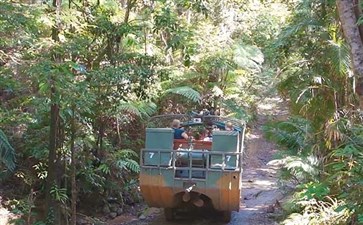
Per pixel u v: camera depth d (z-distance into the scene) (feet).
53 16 20.84
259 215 28.25
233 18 48.29
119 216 29.94
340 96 24.64
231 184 24.35
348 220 19.69
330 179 20.70
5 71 24.29
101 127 29.09
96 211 29.84
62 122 24.27
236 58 43.96
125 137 35.04
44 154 26.84
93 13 24.82
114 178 31.32
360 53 15.88
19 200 26.89
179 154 25.30
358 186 18.74
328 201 23.34
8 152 26.37
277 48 26.27
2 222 25.07
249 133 50.42
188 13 40.88
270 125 28.40
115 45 24.66
